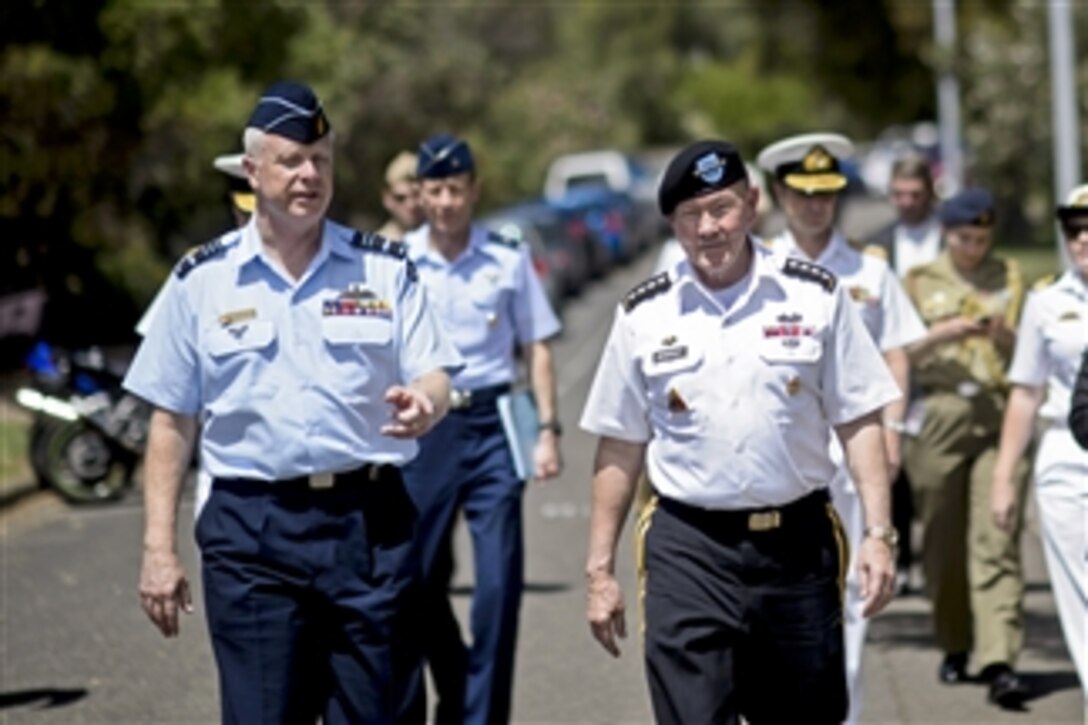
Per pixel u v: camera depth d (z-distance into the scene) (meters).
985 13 108.50
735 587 13.35
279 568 13.33
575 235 89.75
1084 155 66.25
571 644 23.59
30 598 26.47
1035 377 18.44
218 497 13.45
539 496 36.38
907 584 26.48
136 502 36.06
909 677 21.88
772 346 13.24
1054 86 45.88
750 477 13.24
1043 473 17.61
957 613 21.44
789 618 13.40
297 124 13.12
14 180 51.31
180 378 13.48
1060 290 17.95
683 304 13.41
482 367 19.12
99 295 57.84
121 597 26.44
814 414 13.43
